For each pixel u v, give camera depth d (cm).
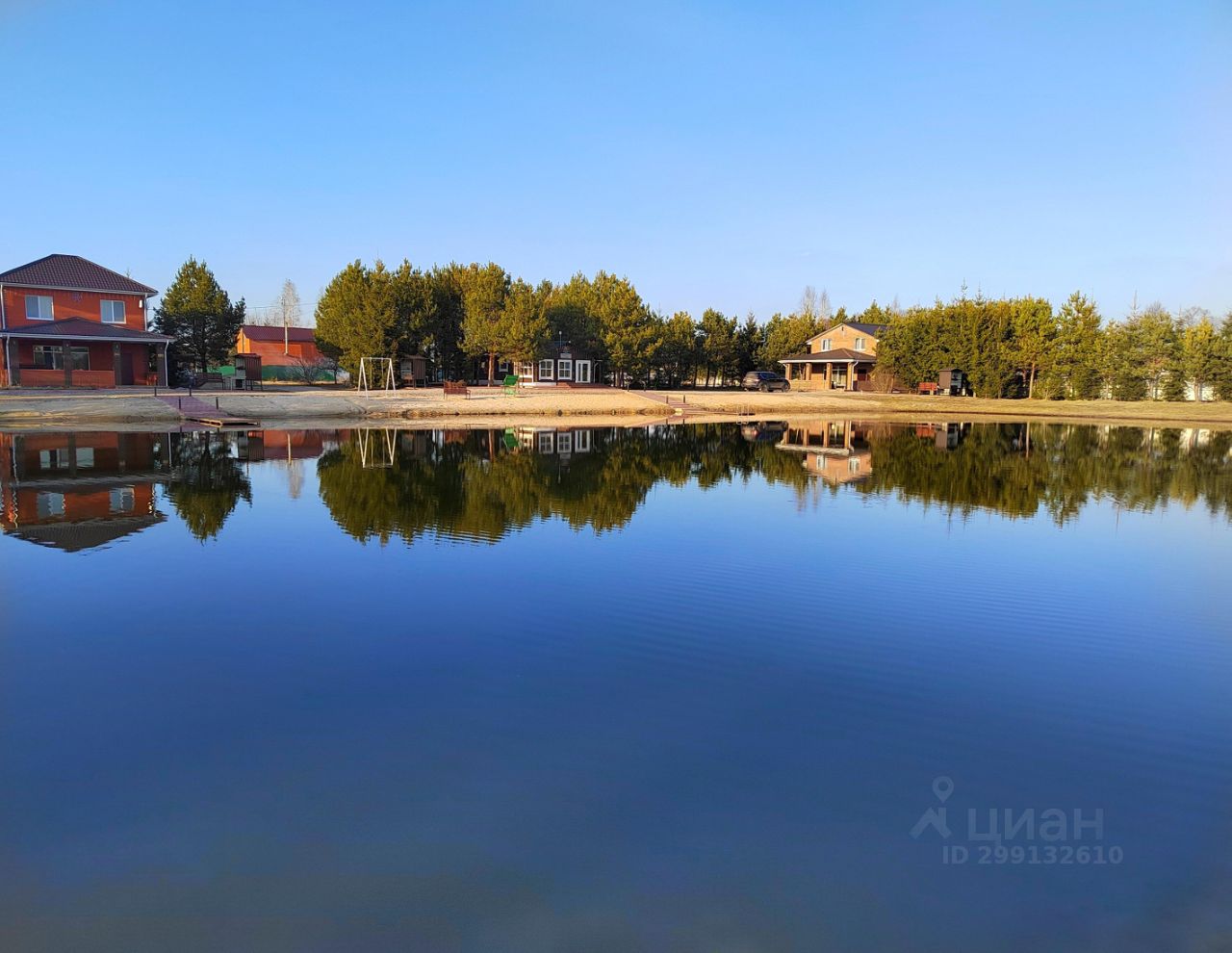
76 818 446
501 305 5509
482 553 1086
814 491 1689
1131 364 5231
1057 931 364
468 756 521
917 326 5912
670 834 438
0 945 349
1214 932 363
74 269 4316
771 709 598
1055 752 539
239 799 468
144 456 2103
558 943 354
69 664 671
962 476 1950
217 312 5700
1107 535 1252
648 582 943
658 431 3247
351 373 4997
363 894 386
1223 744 554
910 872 407
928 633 775
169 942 354
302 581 934
